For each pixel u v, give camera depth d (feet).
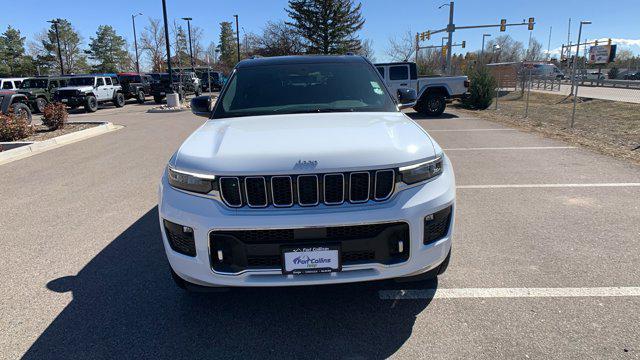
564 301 10.06
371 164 8.39
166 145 33.78
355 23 173.27
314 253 8.33
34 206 18.56
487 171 22.62
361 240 8.39
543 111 57.00
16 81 79.25
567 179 20.59
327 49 169.99
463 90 52.42
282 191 8.41
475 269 11.71
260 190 8.41
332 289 10.96
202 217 8.46
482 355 8.34
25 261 13.07
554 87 124.36
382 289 10.87
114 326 9.64
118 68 254.68
